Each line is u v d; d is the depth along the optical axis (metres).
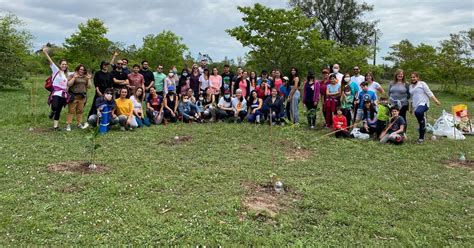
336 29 49.03
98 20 35.97
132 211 4.78
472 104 22.61
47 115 12.48
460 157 8.21
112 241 4.06
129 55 39.91
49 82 9.98
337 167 7.29
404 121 9.83
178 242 4.11
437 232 4.62
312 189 5.86
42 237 4.10
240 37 26.77
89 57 35.59
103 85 10.60
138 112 10.95
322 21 48.56
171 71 13.75
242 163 7.33
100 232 4.25
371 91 10.68
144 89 11.88
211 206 5.07
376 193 5.87
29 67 30.41
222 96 12.70
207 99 12.55
